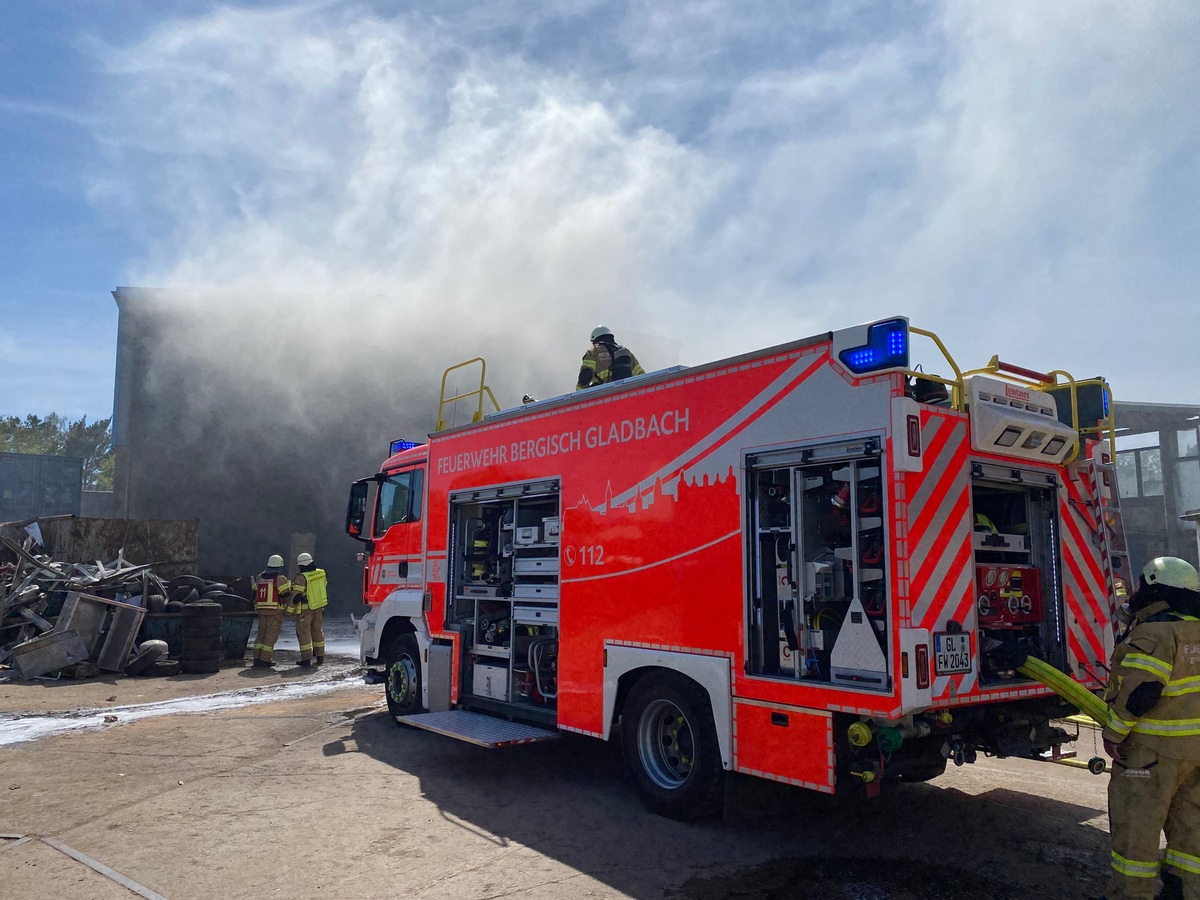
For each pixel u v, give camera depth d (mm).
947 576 4145
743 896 3939
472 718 6652
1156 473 16219
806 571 4453
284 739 7406
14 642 12328
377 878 4121
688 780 4914
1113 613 5156
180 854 4445
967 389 4434
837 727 4219
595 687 5602
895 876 4199
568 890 3990
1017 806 5371
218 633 12047
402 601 7980
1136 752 3525
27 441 56969
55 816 5121
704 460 4996
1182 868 3510
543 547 6383
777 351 4629
